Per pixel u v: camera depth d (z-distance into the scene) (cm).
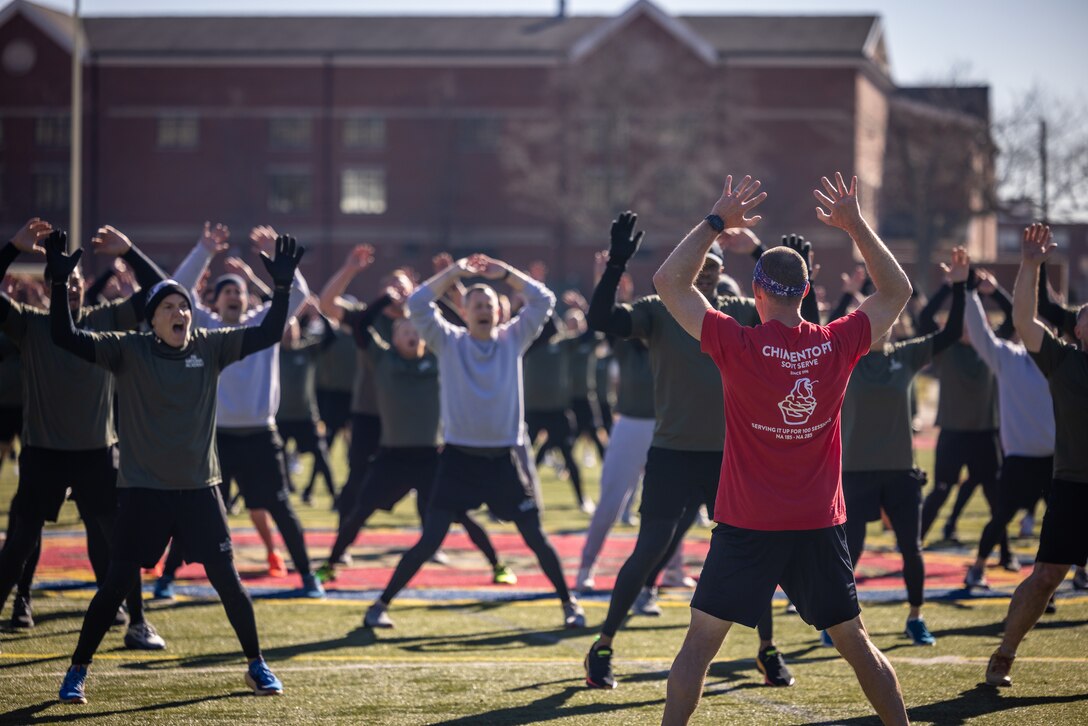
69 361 684
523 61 5769
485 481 791
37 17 5806
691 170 5422
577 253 5766
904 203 5234
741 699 615
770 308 487
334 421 1520
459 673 669
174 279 751
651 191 5553
